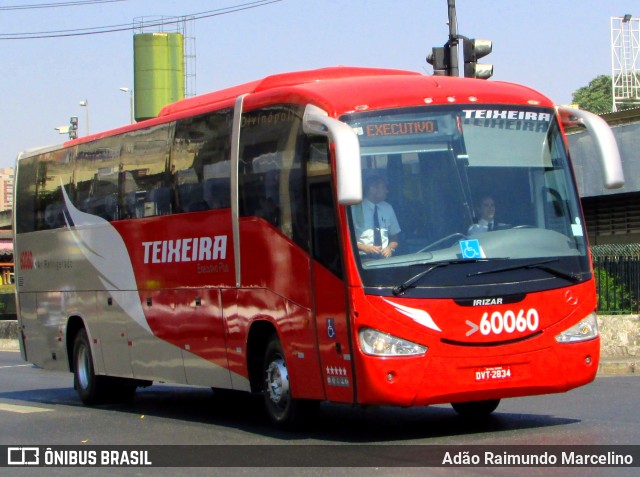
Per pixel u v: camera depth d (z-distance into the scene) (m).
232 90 12.38
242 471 8.85
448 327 9.44
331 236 9.84
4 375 22.66
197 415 13.66
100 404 15.70
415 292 9.41
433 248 9.58
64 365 16.31
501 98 10.30
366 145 9.74
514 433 10.30
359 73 11.95
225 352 11.95
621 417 11.34
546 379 9.78
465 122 10.05
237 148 11.66
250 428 11.81
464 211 9.77
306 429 11.12
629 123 23.47
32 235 17.14
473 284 9.56
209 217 12.23
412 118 9.91
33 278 17.14
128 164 14.28
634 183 23.28
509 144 10.18
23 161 17.61
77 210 15.70
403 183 9.73
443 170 9.85
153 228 13.53
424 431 10.75
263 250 11.10
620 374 17.34
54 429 12.52
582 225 10.31
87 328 15.44
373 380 9.34
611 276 20.11
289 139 10.62
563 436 9.98
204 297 12.35
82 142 15.70
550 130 10.45
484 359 9.52
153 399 16.33
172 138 13.16
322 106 9.95
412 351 9.37
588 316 10.07
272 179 10.94
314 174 10.12
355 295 9.47
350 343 9.55
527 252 9.84
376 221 9.59
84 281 15.50
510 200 9.99
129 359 14.34
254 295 11.30
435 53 18.62
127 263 14.24
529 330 9.73
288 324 10.64
